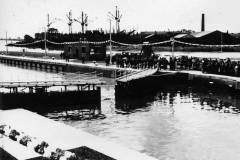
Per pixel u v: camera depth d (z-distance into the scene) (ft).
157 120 118.83
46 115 131.13
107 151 67.21
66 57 307.37
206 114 125.80
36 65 319.06
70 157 59.21
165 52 362.74
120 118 123.44
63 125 90.58
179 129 106.42
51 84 145.07
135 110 135.85
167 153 84.79
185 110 133.49
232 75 174.19
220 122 114.11
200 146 89.76
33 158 61.21
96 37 316.40
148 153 84.94
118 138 98.53
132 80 160.15
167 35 387.34
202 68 187.93
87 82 151.02
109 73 220.23
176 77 186.91
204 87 175.83
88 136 79.10
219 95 163.12
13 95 136.05
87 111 136.67
